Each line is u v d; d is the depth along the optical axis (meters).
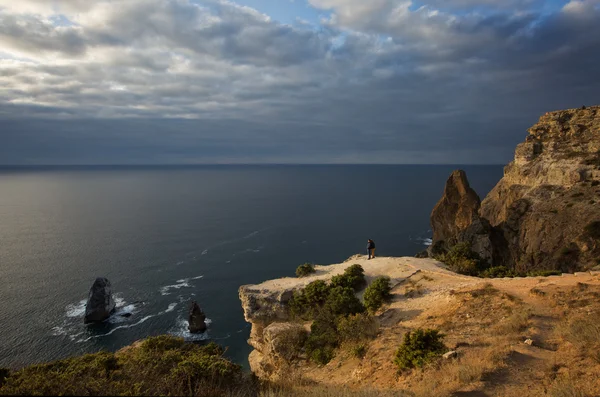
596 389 11.09
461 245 40.34
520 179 70.44
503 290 23.81
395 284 31.52
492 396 12.01
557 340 15.73
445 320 21.38
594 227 48.41
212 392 12.84
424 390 13.27
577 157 62.59
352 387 16.56
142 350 19.25
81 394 9.99
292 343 26.53
